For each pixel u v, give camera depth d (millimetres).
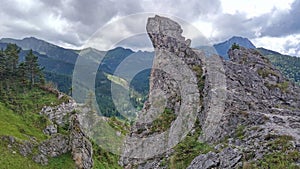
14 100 116562
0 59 132000
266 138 35031
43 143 80938
